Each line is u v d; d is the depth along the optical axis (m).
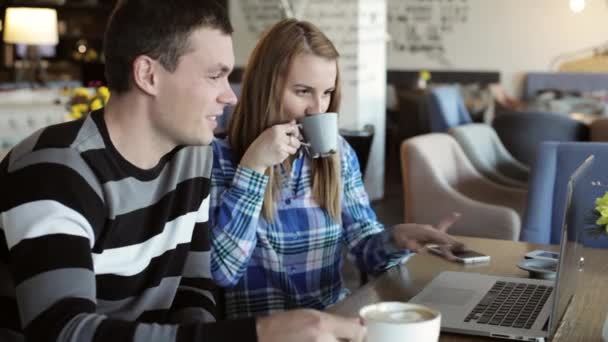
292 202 2.07
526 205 2.96
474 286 1.85
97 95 4.77
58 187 1.32
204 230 1.68
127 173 1.45
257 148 1.89
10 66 10.12
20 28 8.68
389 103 10.29
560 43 9.96
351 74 7.45
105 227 1.42
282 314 1.18
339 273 2.18
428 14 10.38
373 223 2.21
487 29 10.19
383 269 2.09
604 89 9.73
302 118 1.97
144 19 1.40
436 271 2.01
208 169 1.66
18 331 1.42
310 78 2.00
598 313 1.69
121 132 1.45
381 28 7.58
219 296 2.08
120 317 1.49
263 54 2.02
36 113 6.60
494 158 5.41
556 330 1.56
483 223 3.81
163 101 1.43
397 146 9.38
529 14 10.03
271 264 2.05
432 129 7.09
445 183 3.93
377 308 1.21
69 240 1.28
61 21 10.59
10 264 1.37
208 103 1.43
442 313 1.63
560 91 9.84
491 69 10.23
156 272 1.54
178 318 1.63
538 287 1.84
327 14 7.45
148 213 1.50
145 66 1.41
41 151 1.35
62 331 1.18
